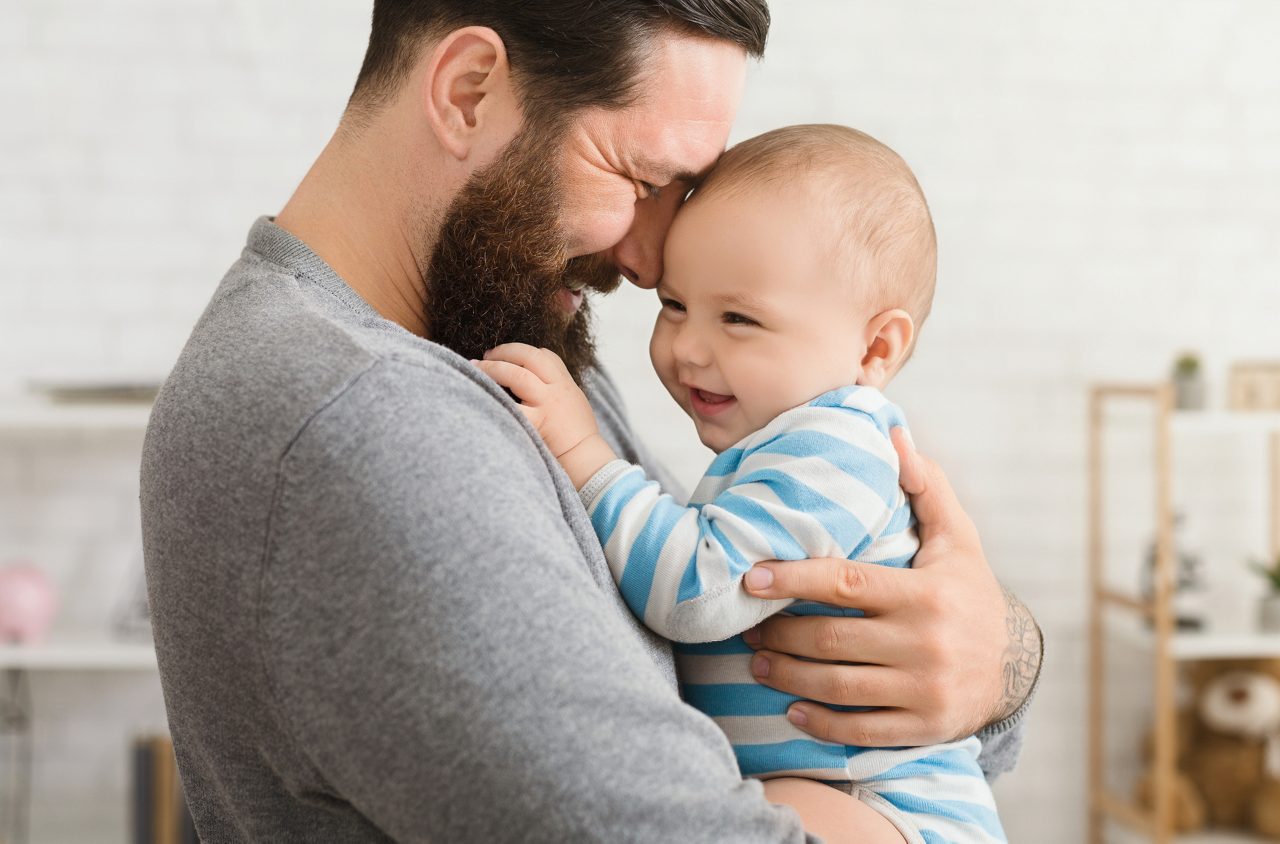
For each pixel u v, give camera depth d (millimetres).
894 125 3449
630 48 979
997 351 3510
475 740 714
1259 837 3291
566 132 987
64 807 3234
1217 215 3547
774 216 1124
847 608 1062
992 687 1077
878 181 1162
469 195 988
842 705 1052
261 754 850
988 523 3521
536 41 974
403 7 1012
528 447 862
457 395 826
